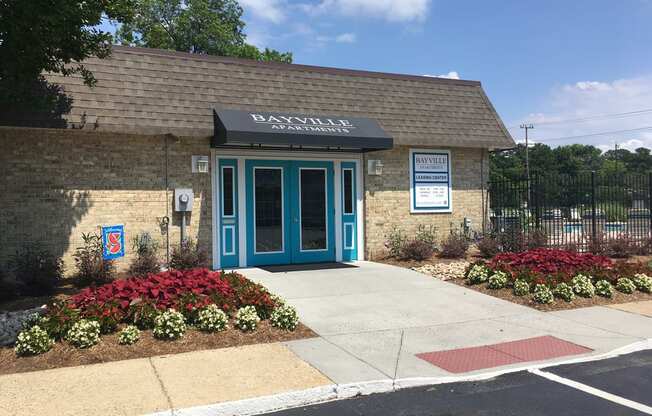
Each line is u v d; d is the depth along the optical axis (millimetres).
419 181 14688
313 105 13180
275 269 12477
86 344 6707
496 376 6309
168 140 11828
